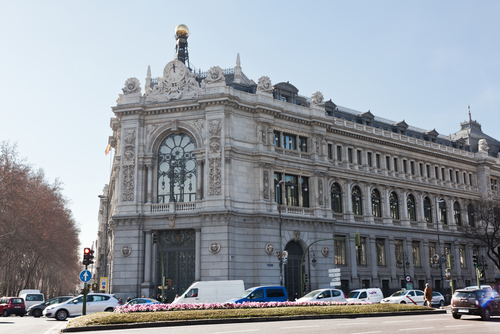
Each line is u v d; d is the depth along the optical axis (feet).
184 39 267.80
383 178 260.83
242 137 204.85
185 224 196.34
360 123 266.16
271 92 216.95
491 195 308.60
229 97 199.21
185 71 210.18
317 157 227.81
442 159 300.40
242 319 104.99
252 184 203.72
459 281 286.66
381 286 247.70
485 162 319.47
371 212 252.83
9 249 262.88
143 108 208.23
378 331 80.48
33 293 206.90
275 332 79.71
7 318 163.84
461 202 307.17
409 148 278.05
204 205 193.98
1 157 235.61
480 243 301.43
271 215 201.36
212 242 189.26
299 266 212.43
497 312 108.27
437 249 280.31
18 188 237.04
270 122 212.84
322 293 151.33
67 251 309.01
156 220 199.52
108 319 99.04
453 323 97.40
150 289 193.88
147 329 90.68
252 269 195.93
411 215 275.80
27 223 242.78
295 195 220.84
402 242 264.93
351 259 236.63
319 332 79.25
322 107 234.99
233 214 191.62
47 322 138.21
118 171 215.31
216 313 108.27
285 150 219.00
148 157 205.98
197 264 191.11
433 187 286.46
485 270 307.99
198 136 202.69
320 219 218.59
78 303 149.79
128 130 208.85
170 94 208.74
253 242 198.39
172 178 206.08
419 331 80.43
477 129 355.97
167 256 199.52
